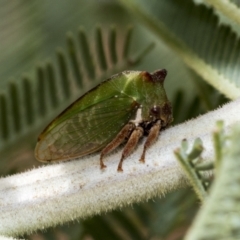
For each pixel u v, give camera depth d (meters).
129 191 0.08
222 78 0.09
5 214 0.08
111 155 0.08
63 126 0.08
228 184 0.06
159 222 0.09
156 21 0.09
